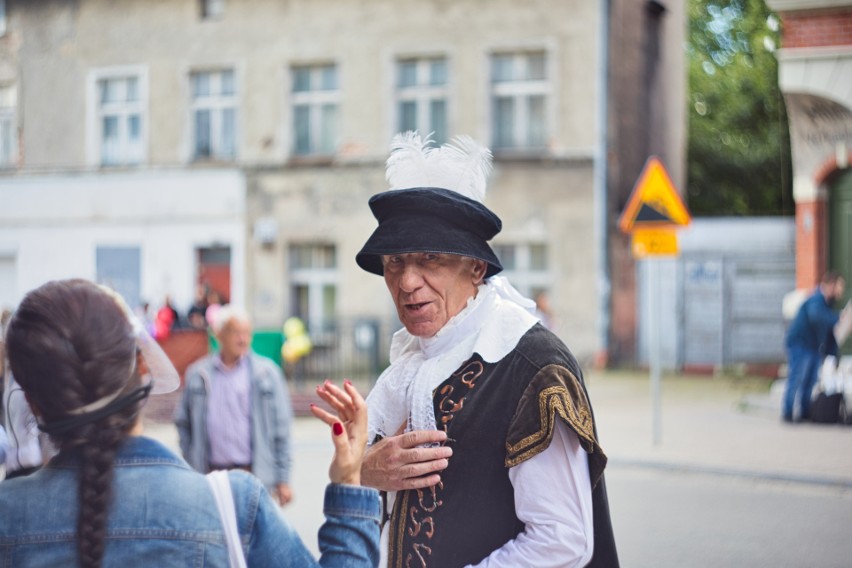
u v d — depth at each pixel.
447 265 2.68
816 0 14.61
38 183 25.12
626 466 10.65
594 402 16.19
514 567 2.39
